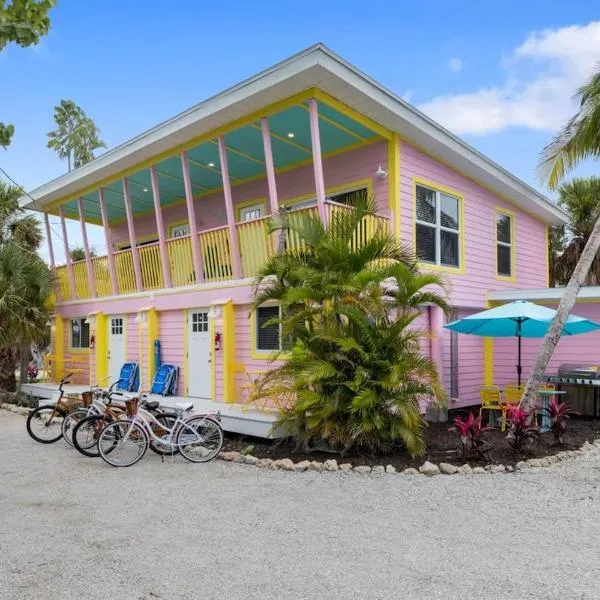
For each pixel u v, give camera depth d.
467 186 12.22
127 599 3.32
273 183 9.09
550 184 11.30
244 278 9.99
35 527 4.65
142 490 5.81
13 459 7.40
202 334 10.76
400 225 10.05
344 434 7.04
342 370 7.24
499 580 3.53
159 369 11.34
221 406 9.29
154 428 7.61
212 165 11.87
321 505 5.21
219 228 10.38
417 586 3.45
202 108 9.45
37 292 13.37
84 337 14.44
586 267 8.51
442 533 4.43
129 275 12.73
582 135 10.38
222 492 5.70
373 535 4.39
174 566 3.80
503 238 13.72
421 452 7.00
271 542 4.25
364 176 10.48
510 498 5.41
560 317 8.34
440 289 10.89
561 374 10.30
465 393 12.00
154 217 16.06
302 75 7.97
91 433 7.84
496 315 8.85
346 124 9.54
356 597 3.32
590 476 6.28
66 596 3.37
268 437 7.75
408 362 7.06
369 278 7.00
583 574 3.62
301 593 3.37
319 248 7.47
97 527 4.64
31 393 13.33
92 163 12.27
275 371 7.43
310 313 7.29
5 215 15.19
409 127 9.76
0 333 12.59
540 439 8.24
